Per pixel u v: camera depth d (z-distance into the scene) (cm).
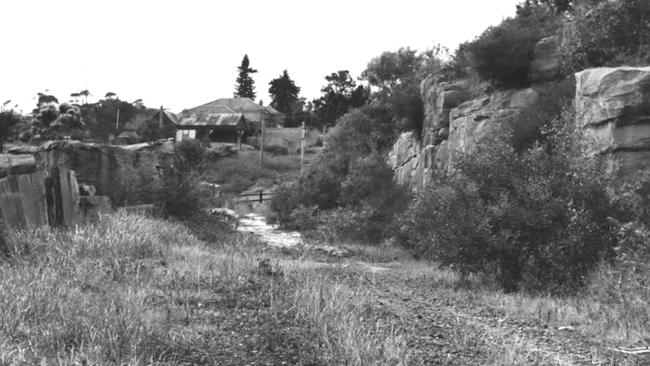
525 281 973
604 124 1166
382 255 1557
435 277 1130
